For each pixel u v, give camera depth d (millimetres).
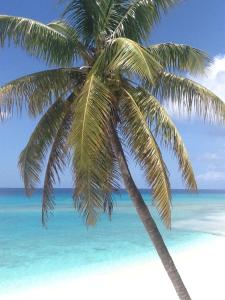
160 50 10133
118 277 17125
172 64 10180
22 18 9359
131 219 42031
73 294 14758
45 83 9789
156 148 8641
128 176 9539
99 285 15906
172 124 9156
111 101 9055
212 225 36469
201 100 9875
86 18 10172
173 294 14922
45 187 10672
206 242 26125
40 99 10000
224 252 22688
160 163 8539
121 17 10062
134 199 9609
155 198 8477
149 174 8578
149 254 21859
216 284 16234
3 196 104375
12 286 15609
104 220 40812
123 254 21922
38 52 9766
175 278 9617
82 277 17016
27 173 10766
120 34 9812
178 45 10141
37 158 10617
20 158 10711
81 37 10133
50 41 9625
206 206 66938
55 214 46688
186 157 9102
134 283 16250
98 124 8133
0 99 9320
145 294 14898
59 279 16703
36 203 69188
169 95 10094
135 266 19031
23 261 20078
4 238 27641
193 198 110812
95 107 8266
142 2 9766
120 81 9375
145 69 7602
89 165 7957
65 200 81812
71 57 9961
